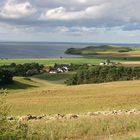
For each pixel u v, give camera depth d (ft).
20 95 254.47
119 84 301.84
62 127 85.76
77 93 256.32
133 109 153.28
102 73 446.60
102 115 113.60
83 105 196.24
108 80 442.09
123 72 449.89
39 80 528.22
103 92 253.44
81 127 85.71
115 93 241.55
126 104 191.93
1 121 53.67
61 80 526.98
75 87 296.10
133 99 210.18
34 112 168.86
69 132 81.41
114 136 76.84
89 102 207.21
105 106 187.73
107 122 92.22
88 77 448.65
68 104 202.28
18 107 188.55
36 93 263.70
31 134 62.69
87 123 90.99
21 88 399.44
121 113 121.39
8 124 54.60
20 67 608.19
